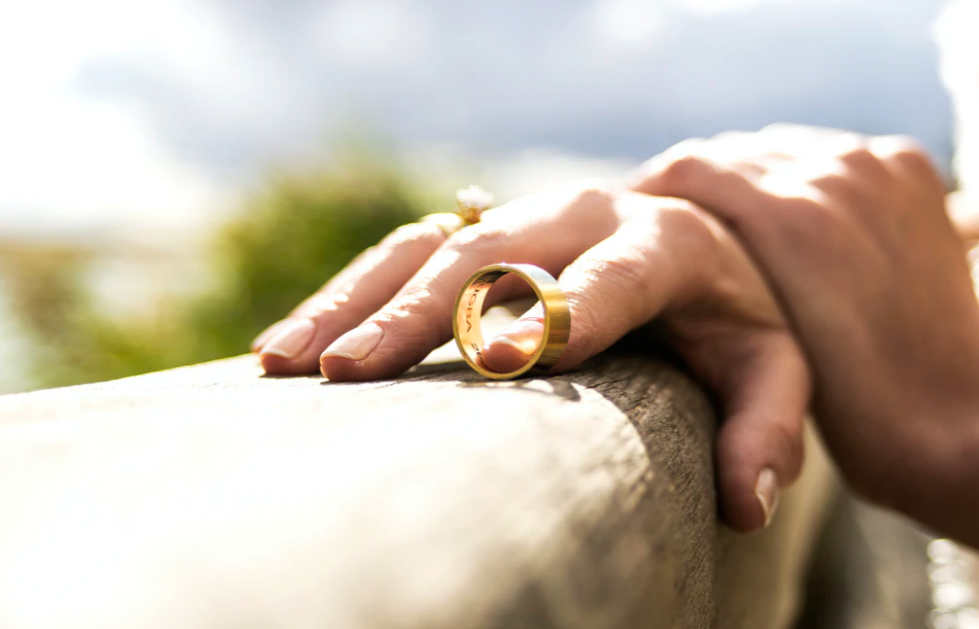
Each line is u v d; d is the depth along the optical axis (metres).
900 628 0.46
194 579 0.08
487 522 0.10
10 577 0.08
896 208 0.27
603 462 0.14
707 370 0.24
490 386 0.17
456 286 0.21
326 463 0.11
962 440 0.25
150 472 0.11
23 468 0.12
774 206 0.26
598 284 0.20
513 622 0.09
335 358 0.19
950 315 0.27
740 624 0.22
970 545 0.26
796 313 0.26
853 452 0.27
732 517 0.20
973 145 0.46
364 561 0.08
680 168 0.27
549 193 0.24
